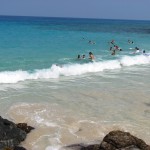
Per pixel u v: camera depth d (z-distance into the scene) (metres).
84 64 28.16
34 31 66.94
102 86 21.20
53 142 12.12
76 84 21.55
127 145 10.99
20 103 16.38
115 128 13.66
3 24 97.88
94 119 14.64
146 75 26.00
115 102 17.59
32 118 14.37
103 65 28.78
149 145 11.69
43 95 18.25
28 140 12.16
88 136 12.80
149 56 35.81
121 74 26.08
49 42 45.22
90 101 17.55
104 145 10.95
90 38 55.69
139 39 59.62
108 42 48.97
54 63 28.20
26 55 32.03
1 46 38.03
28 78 22.66
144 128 13.89
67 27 95.00
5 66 25.69
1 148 11.08
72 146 11.88
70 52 35.66
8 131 11.95
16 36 52.00
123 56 34.66
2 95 17.80
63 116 14.81
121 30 90.25
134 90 20.39
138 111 16.22
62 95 18.45
